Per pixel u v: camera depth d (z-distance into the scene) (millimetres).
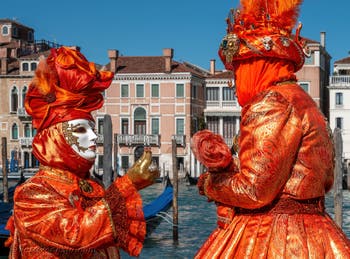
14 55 65125
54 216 3416
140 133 59219
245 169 3115
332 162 3314
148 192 45312
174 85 58656
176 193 22109
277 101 3172
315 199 3242
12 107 61188
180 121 58562
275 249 3141
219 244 3307
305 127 3168
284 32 3371
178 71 58438
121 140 58469
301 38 3479
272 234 3174
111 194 3402
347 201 37250
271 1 3387
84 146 3697
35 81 3713
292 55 3324
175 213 21906
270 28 3340
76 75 3682
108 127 21422
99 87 3766
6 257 15242
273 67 3340
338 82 58969
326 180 3266
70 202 3535
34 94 3738
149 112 58969
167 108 58656
